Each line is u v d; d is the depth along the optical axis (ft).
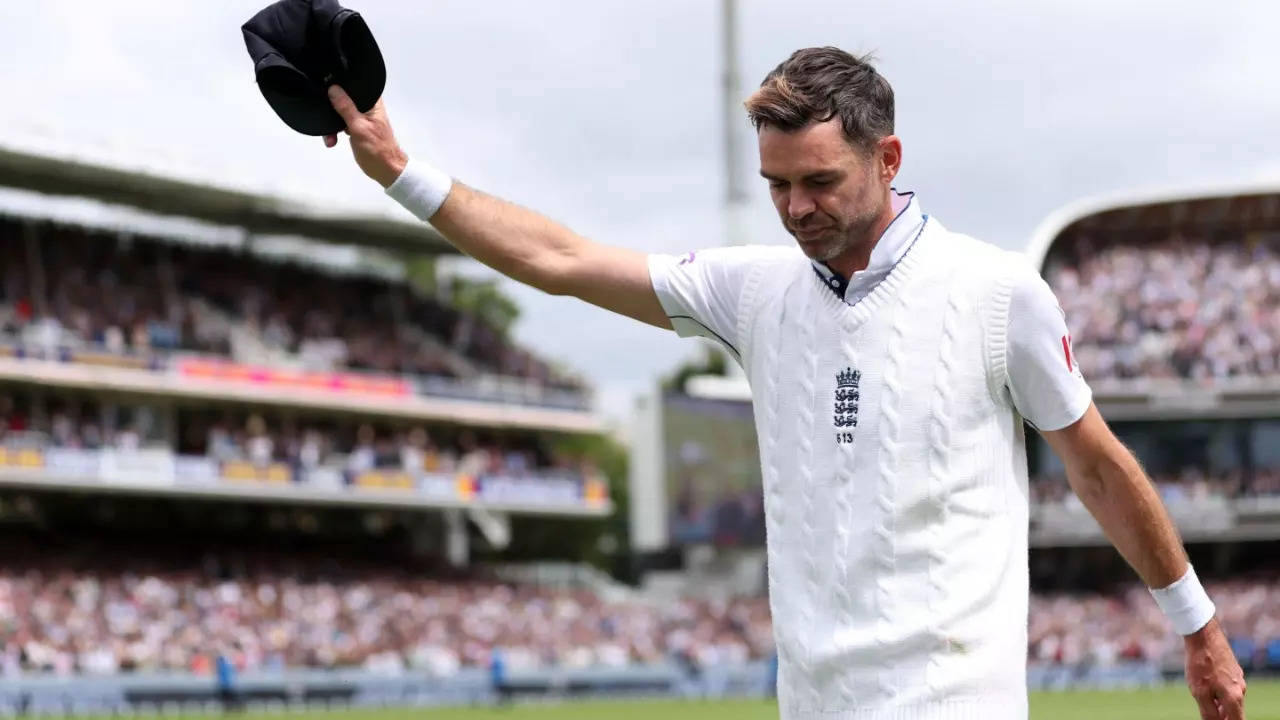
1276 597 169.99
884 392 12.67
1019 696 12.73
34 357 131.75
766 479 13.34
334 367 154.61
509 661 137.69
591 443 282.15
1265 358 175.83
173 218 161.38
